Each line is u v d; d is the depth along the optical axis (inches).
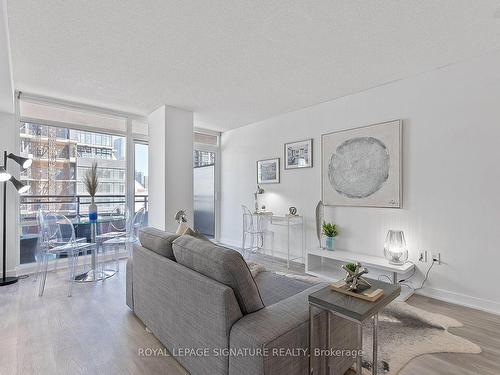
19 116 143.2
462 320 93.0
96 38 93.3
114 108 169.9
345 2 75.4
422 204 118.1
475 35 91.0
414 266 119.5
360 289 56.9
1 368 67.3
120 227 170.6
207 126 213.5
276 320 52.2
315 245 161.8
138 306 90.2
